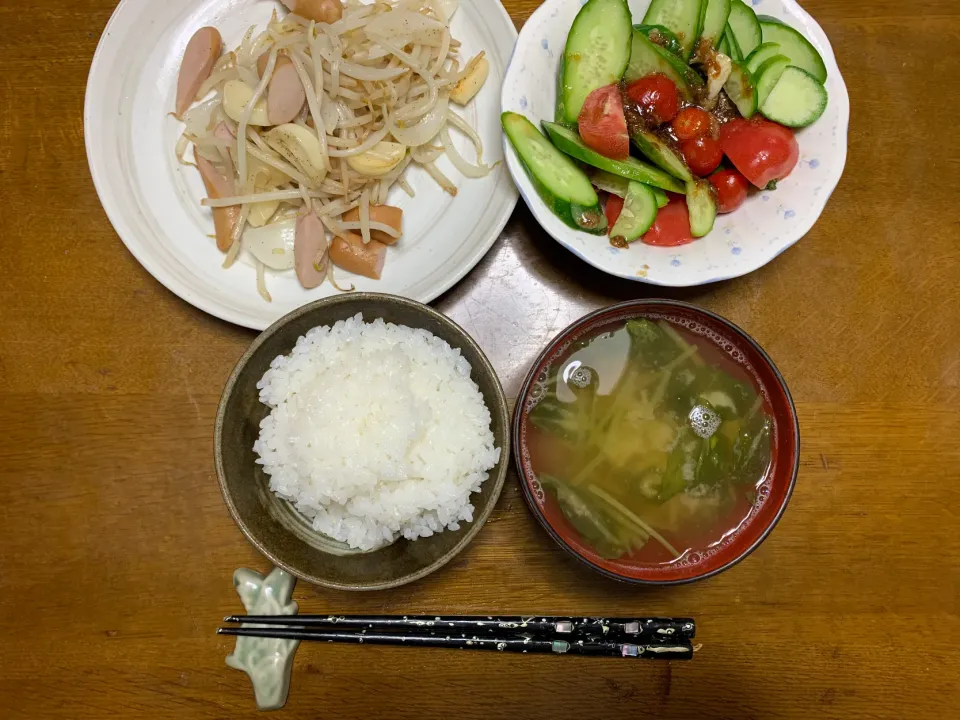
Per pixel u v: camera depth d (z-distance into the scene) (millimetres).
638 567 349
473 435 355
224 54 402
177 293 372
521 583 389
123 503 388
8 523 387
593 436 363
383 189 404
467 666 389
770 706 392
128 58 389
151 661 384
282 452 351
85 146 387
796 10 370
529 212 402
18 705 381
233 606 386
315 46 379
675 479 359
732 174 371
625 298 401
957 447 404
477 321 399
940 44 410
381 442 342
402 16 389
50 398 390
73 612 385
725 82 364
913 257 407
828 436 403
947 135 407
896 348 405
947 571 399
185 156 403
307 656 387
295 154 386
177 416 391
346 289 395
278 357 358
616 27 355
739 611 394
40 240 395
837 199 408
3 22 396
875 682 394
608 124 346
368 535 357
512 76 358
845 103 369
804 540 399
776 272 406
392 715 386
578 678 390
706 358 366
